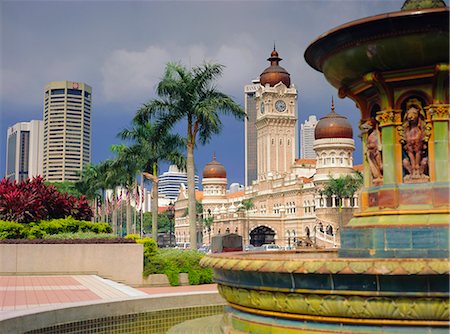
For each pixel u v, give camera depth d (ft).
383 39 27.78
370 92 31.86
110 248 86.43
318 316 25.07
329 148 386.73
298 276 24.97
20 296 59.82
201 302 47.80
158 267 85.20
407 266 23.31
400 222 28.45
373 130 31.81
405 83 29.58
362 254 29.19
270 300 26.25
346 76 31.68
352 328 24.53
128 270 84.69
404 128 29.91
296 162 478.18
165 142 152.05
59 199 115.24
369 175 32.32
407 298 23.66
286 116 499.92
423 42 27.17
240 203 500.33
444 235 27.37
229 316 29.84
